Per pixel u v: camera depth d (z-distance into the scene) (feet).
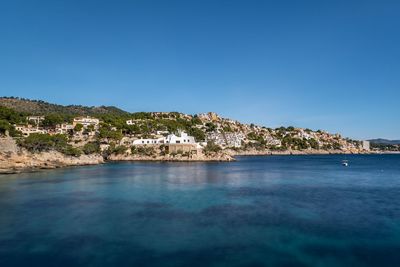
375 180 311.68
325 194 222.69
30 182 277.44
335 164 590.55
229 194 221.05
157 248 115.34
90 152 573.74
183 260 104.99
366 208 176.76
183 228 138.72
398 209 174.60
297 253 111.04
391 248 115.44
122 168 433.07
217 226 141.79
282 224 144.87
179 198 205.26
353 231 134.62
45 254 109.29
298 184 277.03
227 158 633.61
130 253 110.63
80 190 235.40
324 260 105.40
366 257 107.65
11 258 105.91
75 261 103.76
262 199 202.80
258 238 125.90
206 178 316.60
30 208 175.22
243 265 101.45
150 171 387.96
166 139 653.30
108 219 152.66
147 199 201.46
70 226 141.08
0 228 138.21
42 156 457.68
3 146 416.26
